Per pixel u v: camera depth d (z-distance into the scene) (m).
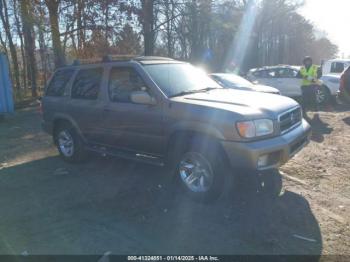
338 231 3.99
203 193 4.72
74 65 6.84
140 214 4.56
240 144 4.32
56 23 17.59
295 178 5.64
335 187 5.27
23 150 8.34
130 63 5.54
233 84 11.59
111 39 19.06
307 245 3.73
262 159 4.37
